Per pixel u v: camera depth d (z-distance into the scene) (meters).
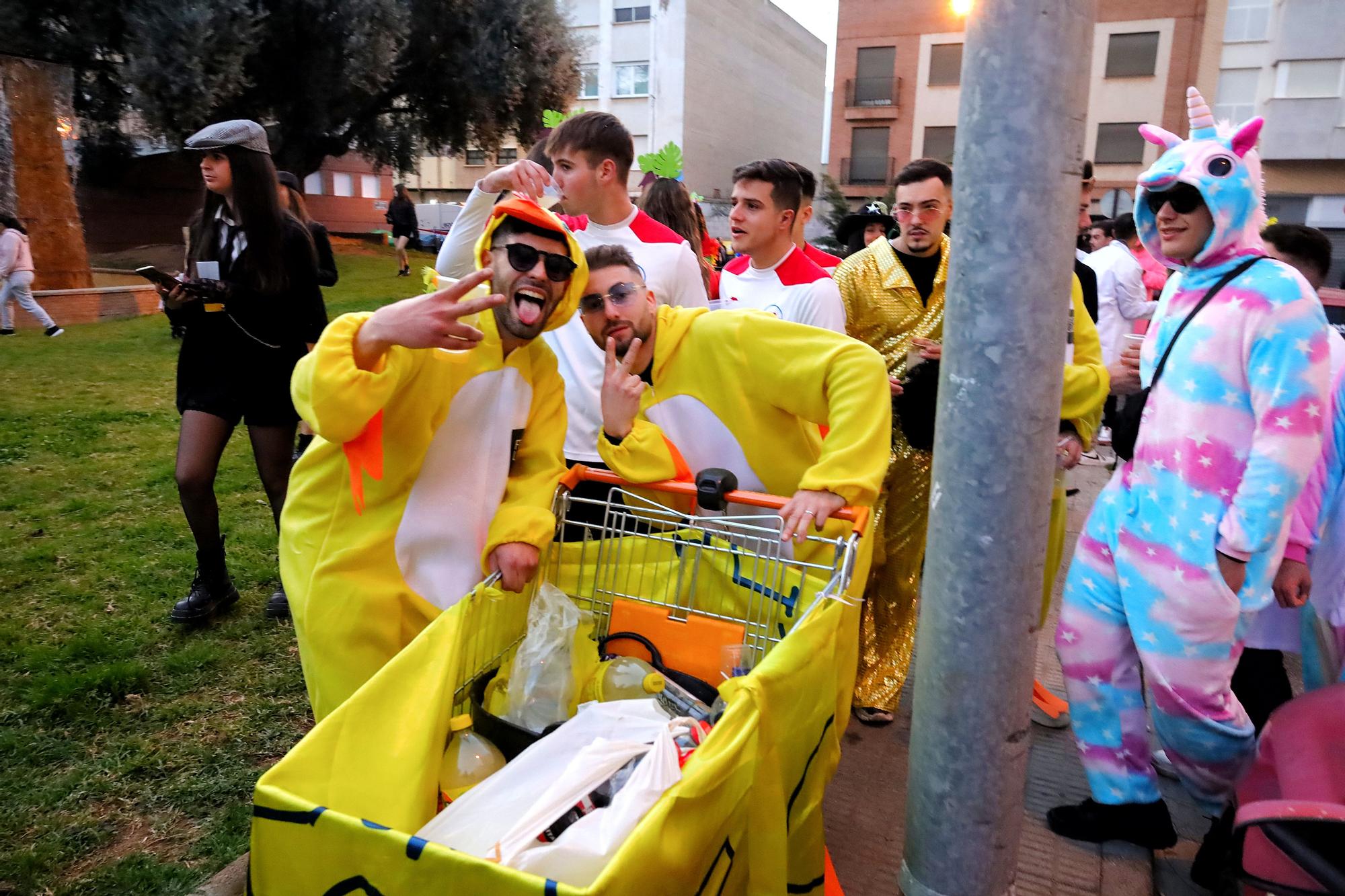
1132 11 30.53
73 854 2.61
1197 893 2.66
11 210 14.30
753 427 2.58
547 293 2.17
